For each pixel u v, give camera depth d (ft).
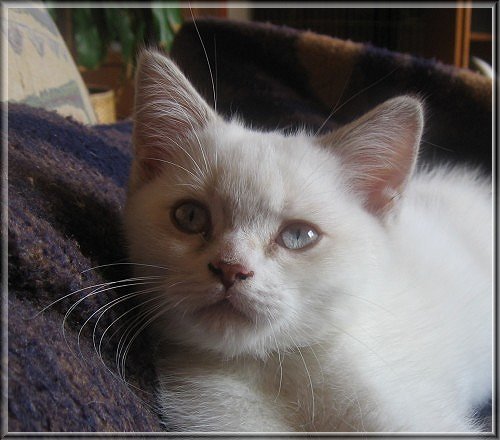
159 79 0.84
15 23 0.97
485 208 1.18
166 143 0.85
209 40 1.54
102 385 0.64
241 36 1.53
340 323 0.80
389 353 0.83
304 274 0.76
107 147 0.98
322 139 0.85
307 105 1.50
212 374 0.80
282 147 0.82
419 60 1.40
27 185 0.72
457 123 1.38
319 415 0.80
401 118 0.83
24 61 0.96
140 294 0.79
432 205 1.13
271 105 1.48
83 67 1.98
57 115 0.94
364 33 2.57
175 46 1.57
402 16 2.52
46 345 0.61
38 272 0.65
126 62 1.87
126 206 0.84
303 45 1.49
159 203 0.80
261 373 0.81
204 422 0.78
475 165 1.37
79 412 0.59
